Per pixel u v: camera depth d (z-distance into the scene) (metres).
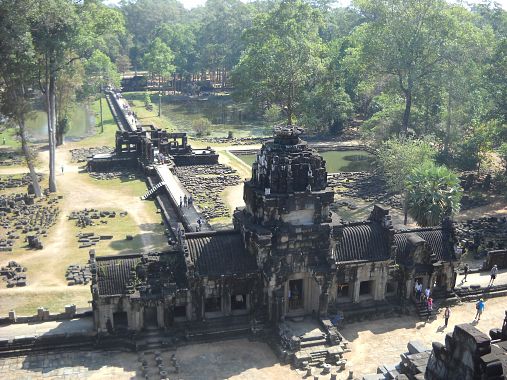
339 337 51.28
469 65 106.50
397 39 110.12
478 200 97.19
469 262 71.25
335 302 56.16
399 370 40.25
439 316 57.69
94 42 100.75
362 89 144.75
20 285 64.00
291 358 49.19
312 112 119.44
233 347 51.44
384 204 95.81
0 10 77.94
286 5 133.25
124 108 185.12
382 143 103.62
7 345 49.62
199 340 52.03
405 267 56.91
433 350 29.05
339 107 145.75
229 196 99.81
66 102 136.12
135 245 76.31
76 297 61.41
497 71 101.75
